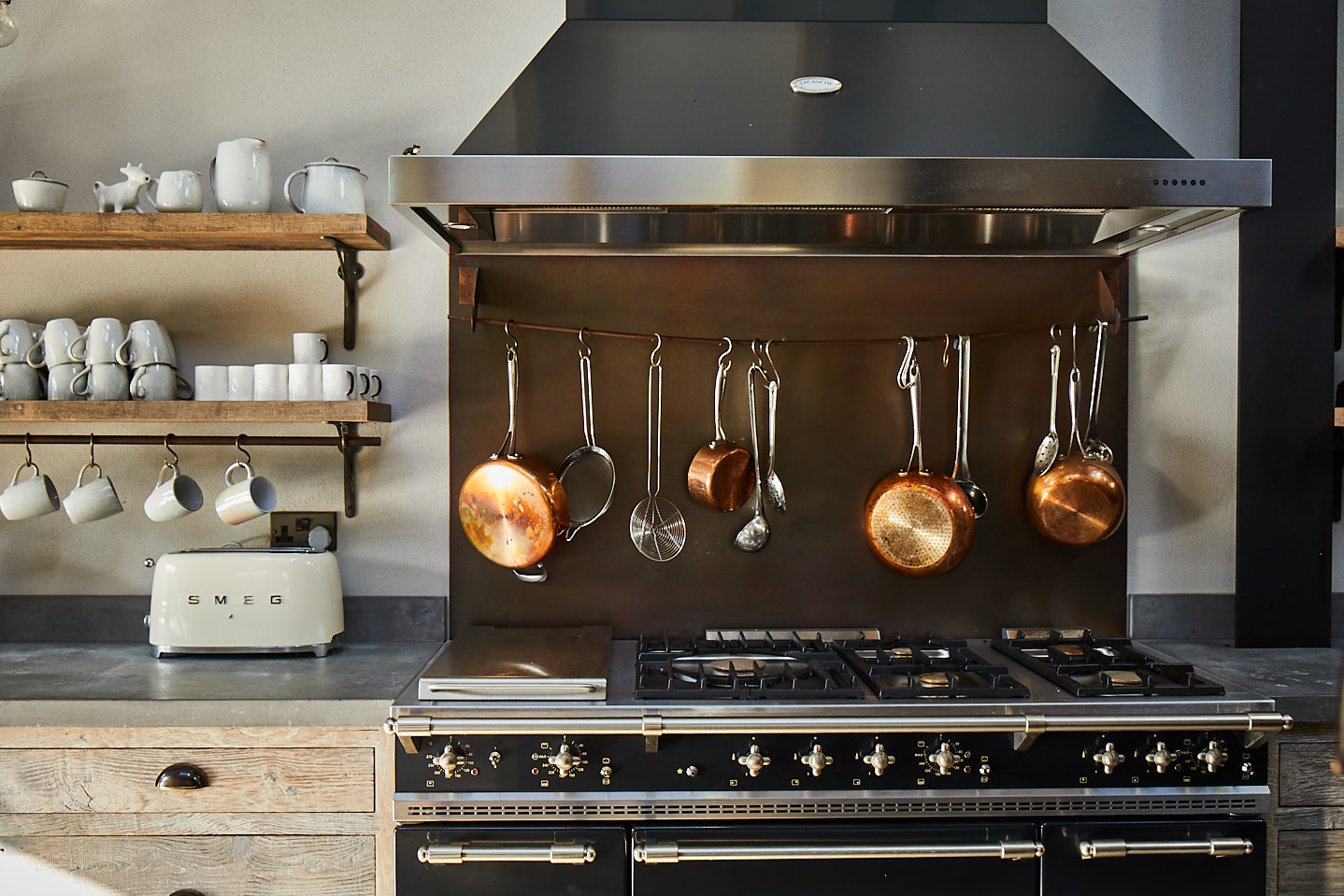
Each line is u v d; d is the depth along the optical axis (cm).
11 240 176
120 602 188
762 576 192
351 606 190
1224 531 196
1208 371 195
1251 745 144
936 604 193
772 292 191
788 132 145
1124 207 146
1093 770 145
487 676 145
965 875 143
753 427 184
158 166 190
